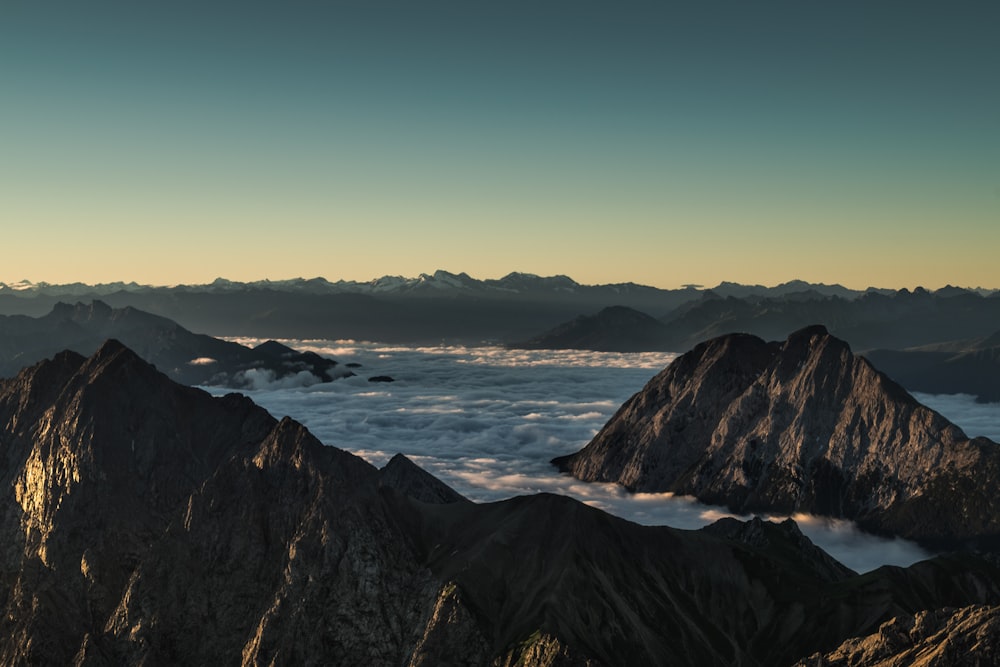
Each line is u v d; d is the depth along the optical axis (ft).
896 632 483.10
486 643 552.82
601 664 528.63
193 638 591.78
